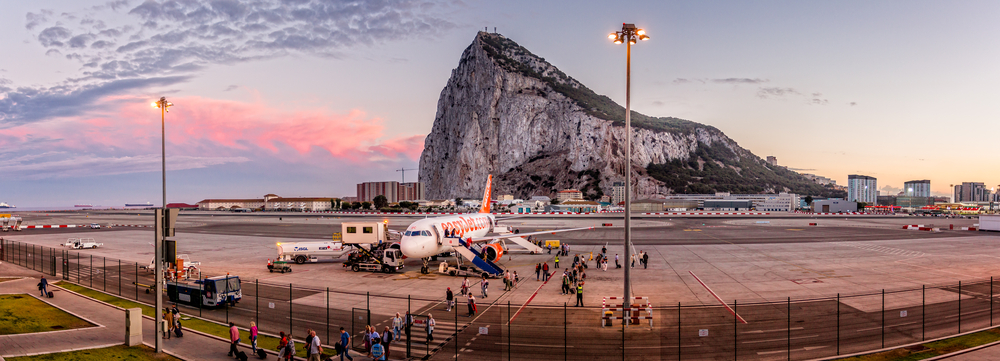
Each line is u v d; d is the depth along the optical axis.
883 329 28.08
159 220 26.88
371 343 25.89
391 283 47.44
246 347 27.73
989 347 26.94
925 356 25.66
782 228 120.38
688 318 33.53
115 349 27.02
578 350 26.86
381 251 57.25
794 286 44.94
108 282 49.34
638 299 36.50
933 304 37.31
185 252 75.38
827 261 61.47
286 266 54.81
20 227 126.81
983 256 66.06
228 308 37.19
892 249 74.50
